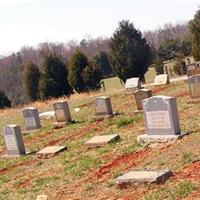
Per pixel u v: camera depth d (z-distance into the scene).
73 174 12.61
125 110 21.38
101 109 20.39
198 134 12.77
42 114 25.47
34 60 91.75
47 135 20.47
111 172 11.61
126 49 42.44
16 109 34.94
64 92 43.75
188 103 18.80
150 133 13.81
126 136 15.50
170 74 45.03
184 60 46.09
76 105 27.11
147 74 57.12
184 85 25.41
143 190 9.21
